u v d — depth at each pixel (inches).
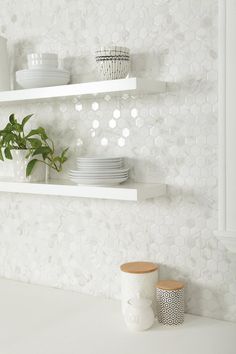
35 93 71.1
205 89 64.8
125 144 72.5
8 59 81.0
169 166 68.6
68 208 79.1
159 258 70.5
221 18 52.9
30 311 69.6
